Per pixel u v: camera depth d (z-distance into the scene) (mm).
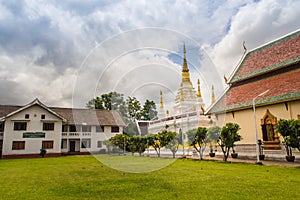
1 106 22906
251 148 12648
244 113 14227
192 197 3801
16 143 19891
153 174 6262
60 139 21375
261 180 5422
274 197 3807
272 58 14547
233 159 12164
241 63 16938
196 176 5957
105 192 4211
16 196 4129
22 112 20438
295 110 11555
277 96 12305
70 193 4238
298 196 3877
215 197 3799
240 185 4805
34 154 20219
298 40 13742
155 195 3941
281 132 9570
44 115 21156
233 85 16609
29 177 6512
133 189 4410
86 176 6184
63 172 7418
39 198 3953
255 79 15023
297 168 8016
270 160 11398
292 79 12500
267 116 12836
